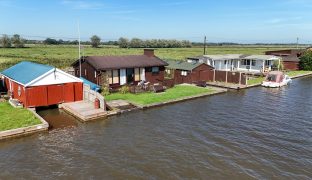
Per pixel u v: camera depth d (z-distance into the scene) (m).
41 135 21.70
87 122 25.02
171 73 48.16
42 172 16.28
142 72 40.16
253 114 28.83
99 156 18.38
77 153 18.75
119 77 37.94
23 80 27.66
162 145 20.31
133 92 35.56
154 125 24.64
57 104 28.92
